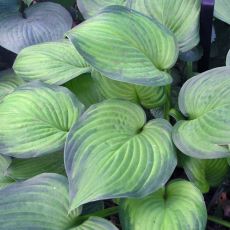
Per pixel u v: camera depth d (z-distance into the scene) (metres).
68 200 0.54
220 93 0.57
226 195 0.73
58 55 0.71
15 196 0.54
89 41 0.57
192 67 0.80
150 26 0.61
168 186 0.57
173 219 0.52
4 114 0.62
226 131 0.53
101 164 0.52
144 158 0.53
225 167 0.63
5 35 0.81
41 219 0.53
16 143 0.59
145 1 0.71
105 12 0.60
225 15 0.72
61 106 0.62
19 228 0.52
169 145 0.55
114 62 0.57
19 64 0.71
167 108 0.66
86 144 0.55
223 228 0.69
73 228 0.53
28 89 0.64
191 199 0.54
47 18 0.84
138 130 0.59
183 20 0.69
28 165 0.64
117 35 0.58
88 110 0.58
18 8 0.89
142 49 0.59
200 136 0.54
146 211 0.53
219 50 0.84
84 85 0.69
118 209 0.57
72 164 0.53
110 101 0.60
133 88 0.63
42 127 0.60
